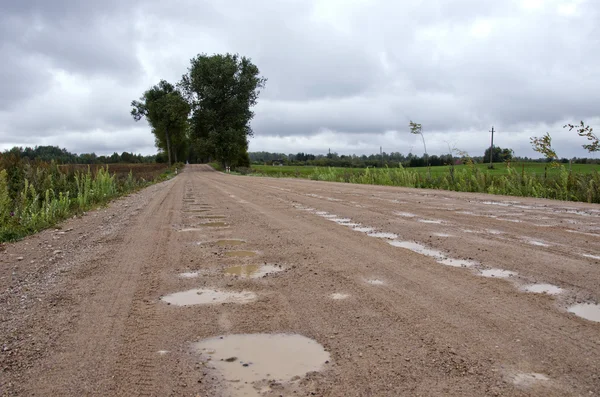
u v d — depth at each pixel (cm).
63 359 333
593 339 346
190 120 7988
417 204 1338
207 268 611
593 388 273
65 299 486
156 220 1134
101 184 2005
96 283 549
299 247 729
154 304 463
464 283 505
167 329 391
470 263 596
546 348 331
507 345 338
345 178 3231
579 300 438
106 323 409
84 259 692
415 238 780
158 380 298
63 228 1070
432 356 322
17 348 355
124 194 2273
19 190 1431
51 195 1550
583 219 974
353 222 991
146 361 328
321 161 9756
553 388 274
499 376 290
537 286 487
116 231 970
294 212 1204
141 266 633
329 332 374
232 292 497
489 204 1317
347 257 648
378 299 456
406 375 295
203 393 279
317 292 486
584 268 554
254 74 8225
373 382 287
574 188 1588
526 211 1132
